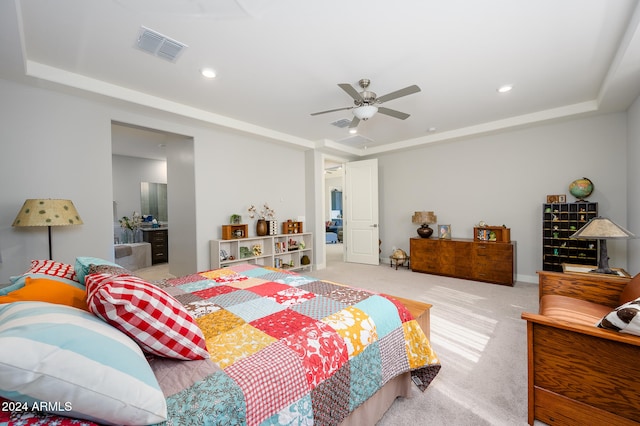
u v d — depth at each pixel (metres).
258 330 1.25
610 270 2.36
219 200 4.29
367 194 5.86
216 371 0.95
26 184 2.66
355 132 4.75
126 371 0.71
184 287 1.92
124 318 0.90
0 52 2.12
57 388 0.62
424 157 5.44
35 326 0.67
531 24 2.03
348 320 1.38
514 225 4.43
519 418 1.52
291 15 1.91
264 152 4.91
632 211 3.32
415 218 5.16
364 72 2.70
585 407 1.33
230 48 2.29
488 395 1.70
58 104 2.82
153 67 2.58
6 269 2.58
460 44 2.27
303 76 2.76
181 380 0.90
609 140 3.65
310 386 1.05
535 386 1.47
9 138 2.58
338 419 1.15
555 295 2.15
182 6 1.81
